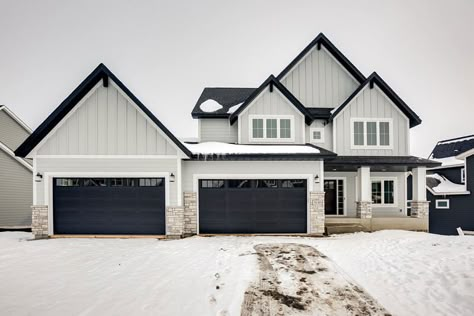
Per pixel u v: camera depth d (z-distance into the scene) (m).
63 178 9.91
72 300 4.43
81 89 9.45
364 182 11.34
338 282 5.26
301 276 5.59
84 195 9.91
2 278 5.44
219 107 13.23
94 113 9.80
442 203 17.30
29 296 4.59
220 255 7.16
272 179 10.52
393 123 12.44
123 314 3.98
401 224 11.27
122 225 9.91
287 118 11.80
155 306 4.23
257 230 10.40
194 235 10.16
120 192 9.94
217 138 12.95
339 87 13.22
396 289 4.81
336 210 12.48
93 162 9.77
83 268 6.06
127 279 5.36
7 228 12.30
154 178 9.98
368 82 12.19
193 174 10.29
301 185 10.55
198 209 10.34
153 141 9.84
